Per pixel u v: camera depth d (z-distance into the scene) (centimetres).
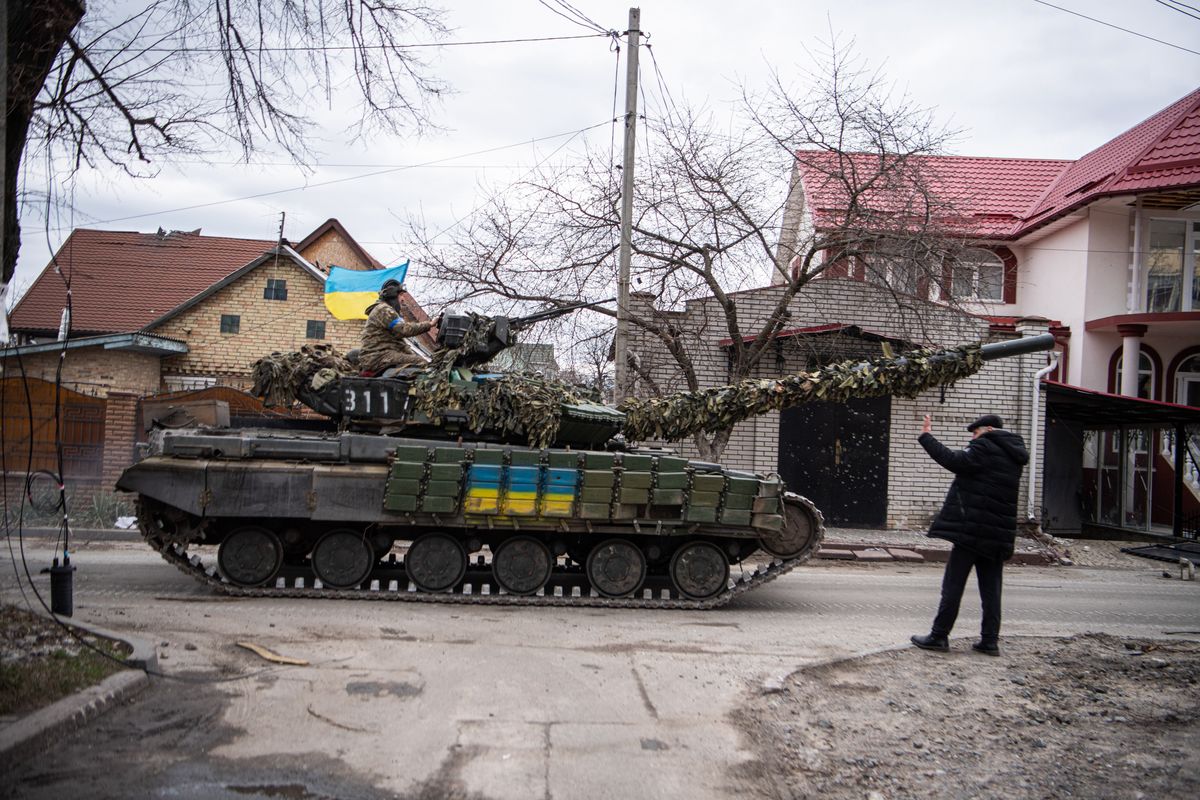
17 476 1641
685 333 1666
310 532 1019
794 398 1105
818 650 814
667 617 957
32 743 477
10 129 695
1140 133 2347
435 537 995
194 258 2598
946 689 670
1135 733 576
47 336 2270
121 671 599
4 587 949
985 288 2002
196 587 1009
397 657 720
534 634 835
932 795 477
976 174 2523
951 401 1780
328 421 1090
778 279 1977
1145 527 2012
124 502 1566
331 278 1905
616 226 1611
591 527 995
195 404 1616
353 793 456
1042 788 486
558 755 523
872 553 1532
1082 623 1010
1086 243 2136
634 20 1441
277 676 649
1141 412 1906
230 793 448
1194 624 1031
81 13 734
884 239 1567
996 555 783
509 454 980
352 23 1026
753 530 1018
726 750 540
